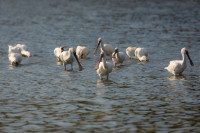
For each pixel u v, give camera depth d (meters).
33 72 20.83
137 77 19.30
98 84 17.86
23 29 40.41
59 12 58.22
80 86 17.48
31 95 15.87
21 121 12.55
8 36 35.56
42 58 25.44
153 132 11.36
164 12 56.25
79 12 57.72
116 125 12.05
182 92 16.08
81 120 12.60
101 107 14.05
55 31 38.78
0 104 14.51
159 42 31.34
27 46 28.97
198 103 14.37
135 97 15.40
